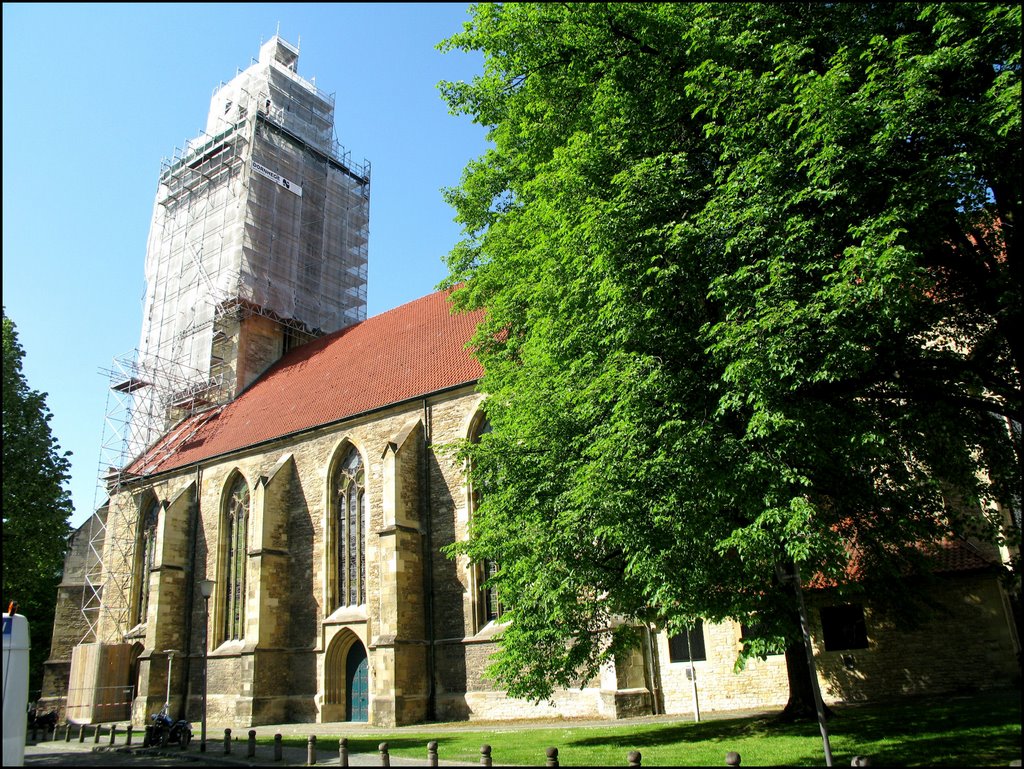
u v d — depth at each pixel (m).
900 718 16.03
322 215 52.44
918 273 13.28
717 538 13.75
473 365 31.02
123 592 42.12
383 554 28.14
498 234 22.31
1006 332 15.16
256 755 20.36
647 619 16.89
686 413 14.60
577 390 16.28
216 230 48.16
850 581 14.91
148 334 50.56
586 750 16.36
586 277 15.99
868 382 15.46
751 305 13.97
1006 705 16.08
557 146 19.44
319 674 30.84
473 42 20.30
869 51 14.23
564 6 18.09
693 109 16.83
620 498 13.95
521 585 17.89
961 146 13.94
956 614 19.77
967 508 21.03
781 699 21.58
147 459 44.84
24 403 25.83
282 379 43.03
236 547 37.00
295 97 55.91
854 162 13.73
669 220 15.58
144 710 34.94
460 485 28.70
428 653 27.84
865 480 15.99
